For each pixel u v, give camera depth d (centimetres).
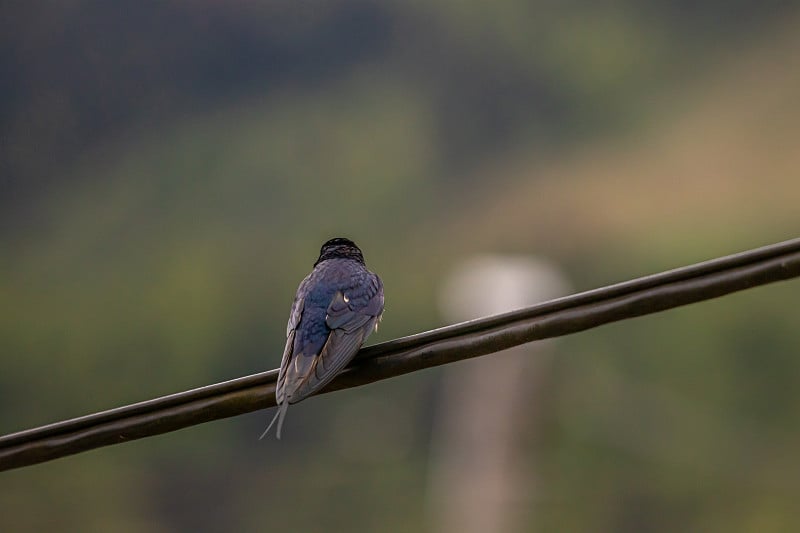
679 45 4131
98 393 3200
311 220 3834
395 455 2592
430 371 2602
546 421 1712
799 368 2483
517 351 1695
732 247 3188
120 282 3600
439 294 3266
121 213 3997
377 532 2516
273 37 4234
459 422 1791
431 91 4162
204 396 625
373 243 3700
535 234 3438
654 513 2262
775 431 2475
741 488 2389
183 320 3303
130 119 4312
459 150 4066
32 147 4250
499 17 4191
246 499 2673
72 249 3859
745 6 4116
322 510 2578
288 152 3994
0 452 629
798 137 3578
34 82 4319
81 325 3353
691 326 2539
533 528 2041
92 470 2719
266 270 3566
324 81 4234
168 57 4253
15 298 3541
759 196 3338
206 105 4259
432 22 4256
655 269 3225
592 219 3412
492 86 4153
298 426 2700
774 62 3925
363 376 642
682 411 2466
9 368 3234
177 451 2739
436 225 3716
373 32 4238
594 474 2205
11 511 2662
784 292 2559
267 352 3291
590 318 593
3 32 4297
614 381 2373
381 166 3988
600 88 4100
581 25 4203
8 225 4097
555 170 3847
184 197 3991
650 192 3516
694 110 3891
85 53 4291
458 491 1742
